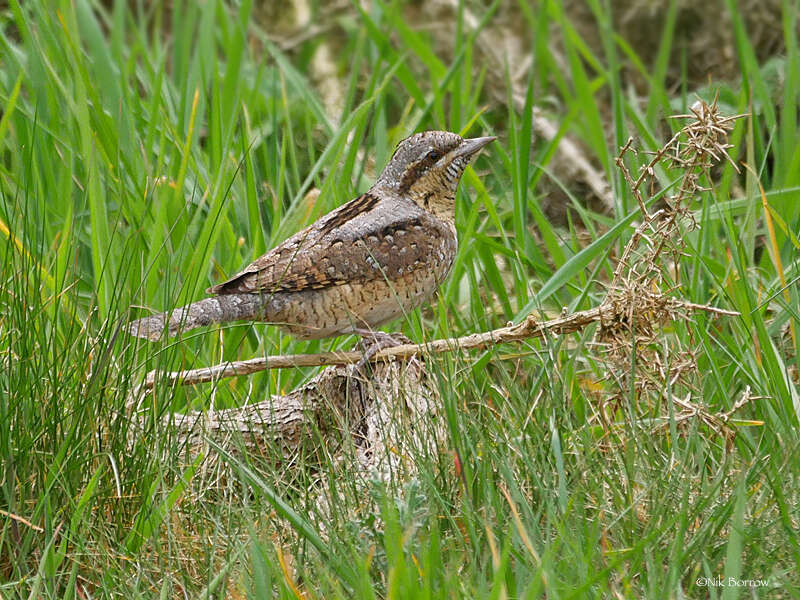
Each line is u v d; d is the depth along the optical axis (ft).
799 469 27.27
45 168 39.99
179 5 55.36
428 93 55.67
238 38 49.90
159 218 35.19
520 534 23.71
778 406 30.73
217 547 26.40
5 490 25.81
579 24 61.16
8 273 30.89
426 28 62.03
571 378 31.17
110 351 28.55
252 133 46.29
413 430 29.40
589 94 48.11
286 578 23.24
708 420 29.84
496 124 52.65
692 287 34.45
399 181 34.47
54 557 25.20
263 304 31.71
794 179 40.52
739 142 42.39
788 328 35.60
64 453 26.81
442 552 24.97
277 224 39.24
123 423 28.35
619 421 32.22
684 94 46.62
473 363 32.14
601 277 41.86
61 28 44.52
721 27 56.95
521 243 38.70
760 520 25.77
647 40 59.26
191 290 34.81
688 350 31.94
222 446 29.40
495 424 28.55
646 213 32.04
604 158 47.57
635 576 24.07
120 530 27.07
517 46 61.62
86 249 38.88
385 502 23.75
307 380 35.45
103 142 40.34
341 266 32.12
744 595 23.90
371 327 34.09
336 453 31.42
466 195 42.70
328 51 63.82
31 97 43.34
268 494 24.93
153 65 54.54
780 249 38.50
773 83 50.34
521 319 34.78
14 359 28.50
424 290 34.09
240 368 31.63
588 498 26.68
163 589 23.94
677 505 26.12
